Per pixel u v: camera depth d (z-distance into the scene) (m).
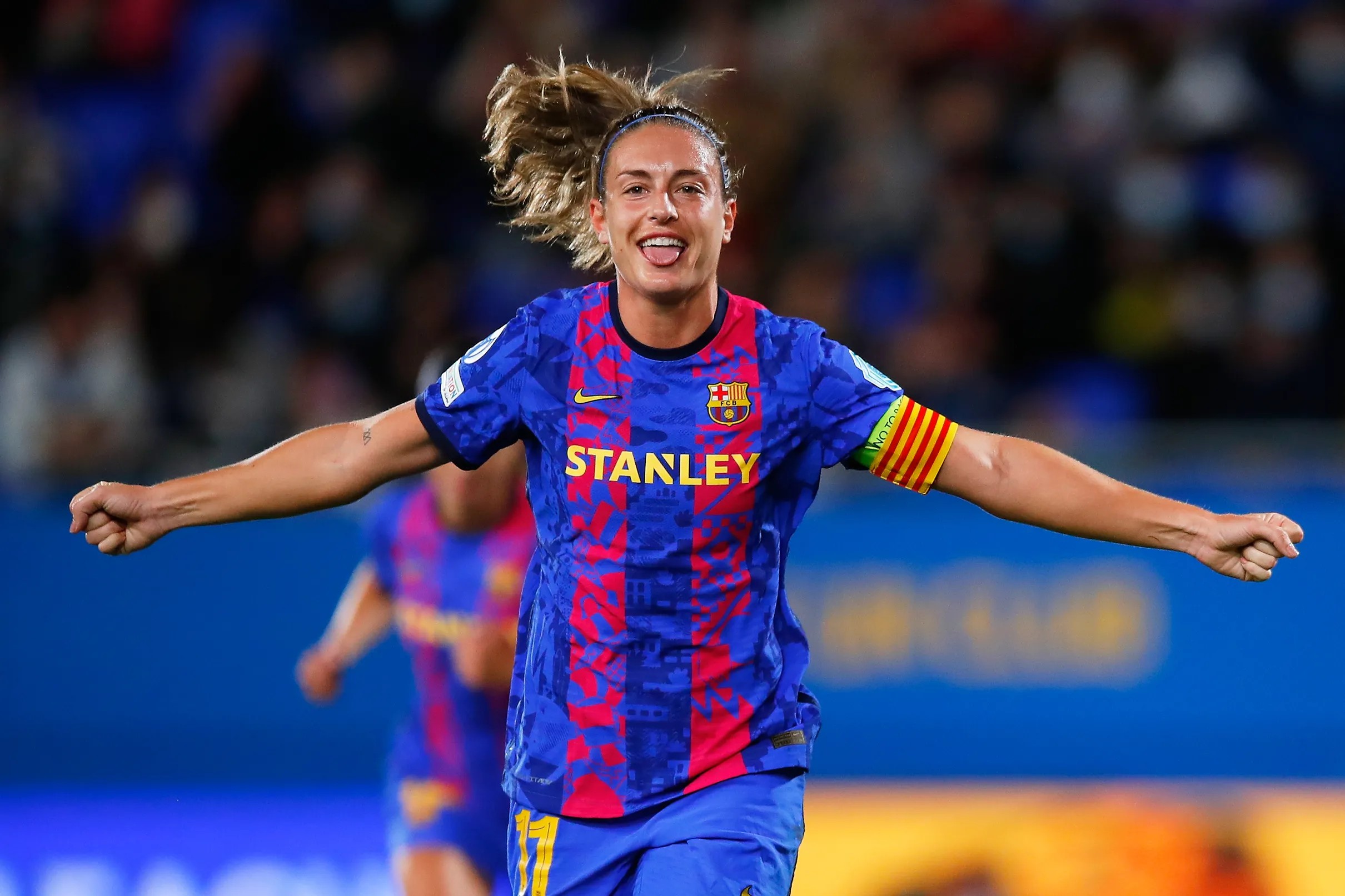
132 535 12.45
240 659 26.33
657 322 12.10
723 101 34.97
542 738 12.37
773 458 12.15
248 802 25.77
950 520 26.36
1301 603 26.39
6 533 26.41
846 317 32.75
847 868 24.70
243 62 35.81
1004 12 37.12
